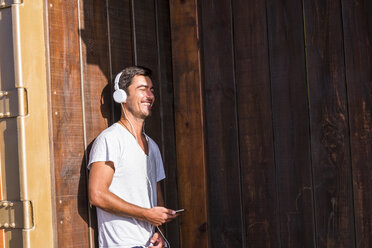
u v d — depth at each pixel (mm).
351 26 3029
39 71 2805
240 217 3305
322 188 3092
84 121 2992
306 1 3156
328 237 3066
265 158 3250
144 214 2781
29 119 2773
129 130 2986
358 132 2998
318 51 3119
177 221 3482
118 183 2857
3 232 2816
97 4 3135
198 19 3367
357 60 3012
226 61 3371
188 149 3352
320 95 3109
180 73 3391
